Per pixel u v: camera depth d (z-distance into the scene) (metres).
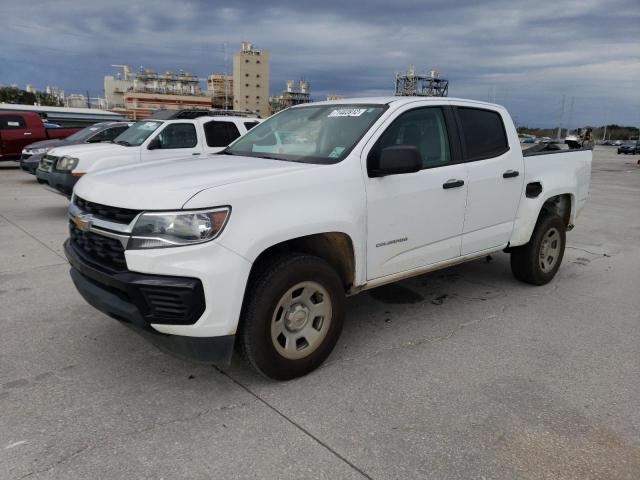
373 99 4.26
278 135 4.29
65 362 3.57
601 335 4.30
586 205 12.55
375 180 3.67
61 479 2.41
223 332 2.94
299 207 3.21
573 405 3.17
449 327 4.40
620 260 6.96
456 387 3.37
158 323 2.87
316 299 3.44
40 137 17.45
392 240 3.84
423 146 4.14
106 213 3.08
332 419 2.96
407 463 2.59
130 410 3.00
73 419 2.89
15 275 5.54
